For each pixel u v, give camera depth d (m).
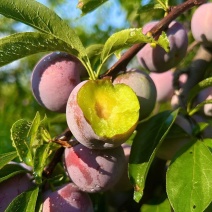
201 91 0.21
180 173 0.16
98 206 0.22
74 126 0.15
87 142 0.15
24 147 0.15
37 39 0.16
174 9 0.19
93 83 0.15
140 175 0.16
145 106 0.17
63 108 0.18
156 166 0.21
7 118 0.35
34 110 0.35
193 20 0.22
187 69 0.23
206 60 0.22
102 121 0.15
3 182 0.17
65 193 0.17
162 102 0.24
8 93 0.41
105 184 0.16
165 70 0.21
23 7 0.15
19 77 0.42
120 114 0.15
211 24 0.21
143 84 0.17
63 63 0.17
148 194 0.21
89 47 0.19
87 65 0.16
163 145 0.18
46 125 0.16
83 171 0.16
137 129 0.18
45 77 0.17
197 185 0.15
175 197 0.15
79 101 0.15
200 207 0.15
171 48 0.20
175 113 0.18
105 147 0.15
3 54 0.16
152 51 0.20
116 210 0.22
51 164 0.17
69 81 0.17
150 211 0.19
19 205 0.15
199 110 0.21
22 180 0.17
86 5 0.20
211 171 0.16
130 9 0.34
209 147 0.18
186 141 0.18
